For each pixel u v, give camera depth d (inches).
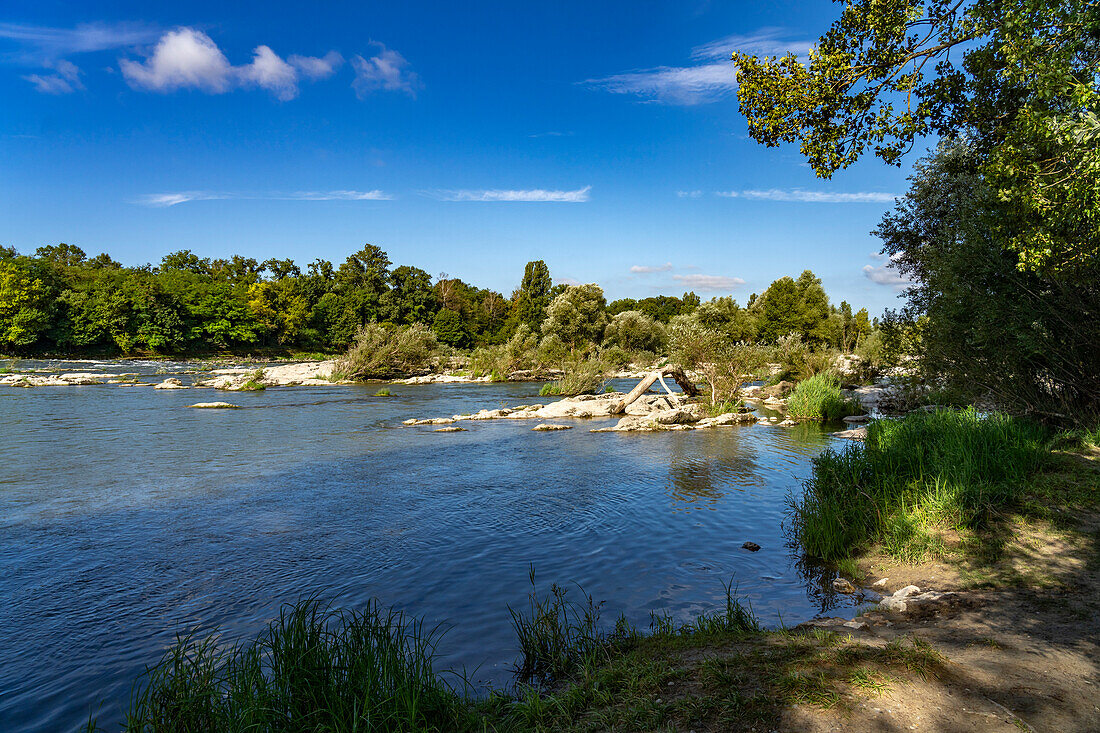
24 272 3056.1
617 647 248.1
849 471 473.4
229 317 3548.2
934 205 879.1
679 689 195.0
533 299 4131.4
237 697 188.1
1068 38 316.2
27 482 582.9
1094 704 171.0
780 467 654.5
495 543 403.2
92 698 223.8
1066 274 442.3
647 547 394.3
